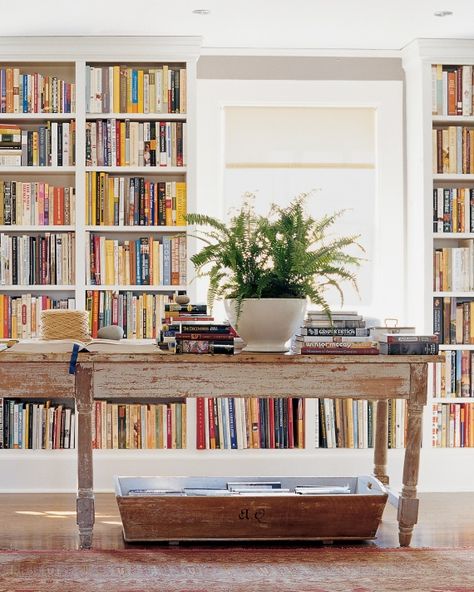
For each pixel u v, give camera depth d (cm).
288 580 357
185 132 570
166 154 570
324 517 417
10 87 566
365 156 604
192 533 415
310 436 564
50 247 569
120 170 568
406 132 604
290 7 507
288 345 532
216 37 568
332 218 420
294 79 598
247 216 412
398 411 573
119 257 570
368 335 405
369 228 603
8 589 342
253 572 368
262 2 497
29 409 558
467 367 575
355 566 379
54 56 565
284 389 392
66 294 587
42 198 570
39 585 348
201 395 390
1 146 568
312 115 601
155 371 389
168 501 410
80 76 566
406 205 603
